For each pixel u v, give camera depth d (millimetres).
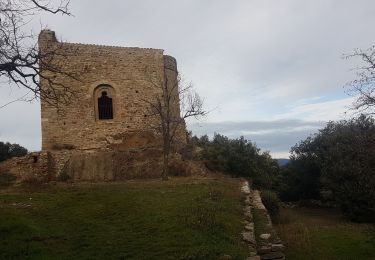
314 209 36281
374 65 13445
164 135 25766
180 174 27844
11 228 12430
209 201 16250
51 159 27500
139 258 10820
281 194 41625
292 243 17672
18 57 11258
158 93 31031
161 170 27828
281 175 42219
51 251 11102
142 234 12344
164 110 30250
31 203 15773
